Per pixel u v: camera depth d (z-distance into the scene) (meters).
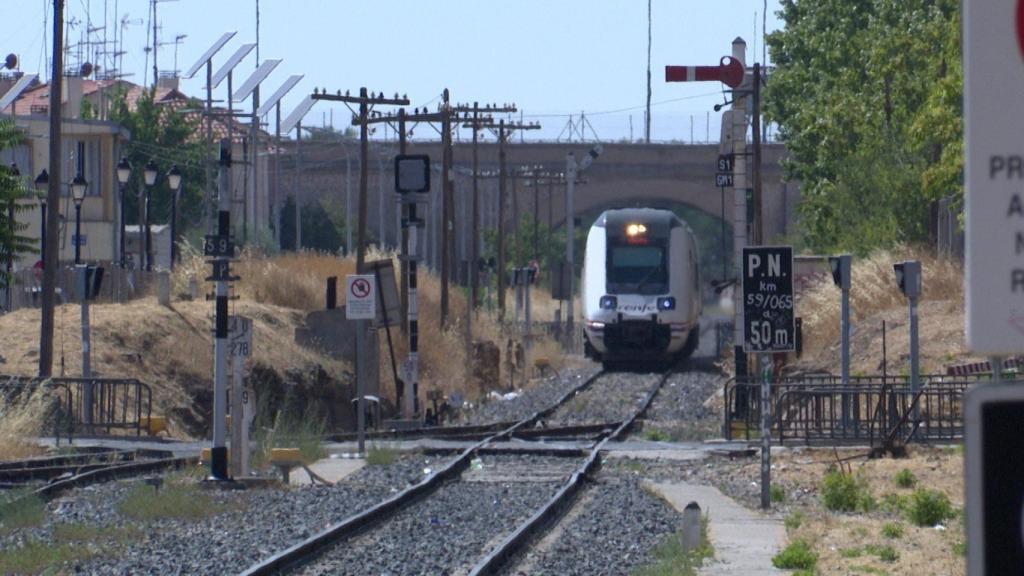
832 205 180.75
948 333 127.88
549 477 81.94
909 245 165.38
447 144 184.88
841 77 192.12
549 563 51.12
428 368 163.75
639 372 185.38
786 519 60.16
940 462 80.00
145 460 84.81
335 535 55.75
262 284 168.50
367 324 140.25
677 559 49.19
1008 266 9.89
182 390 125.94
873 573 46.22
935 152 170.12
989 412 9.55
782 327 65.88
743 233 114.88
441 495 73.12
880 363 124.88
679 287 180.50
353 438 106.38
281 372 132.00
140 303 146.75
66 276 153.12
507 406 145.38
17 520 59.88
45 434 101.50
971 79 9.95
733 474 82.12
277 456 76.94
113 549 53.81
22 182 154.50
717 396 141.12
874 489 71.31
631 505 68.38
